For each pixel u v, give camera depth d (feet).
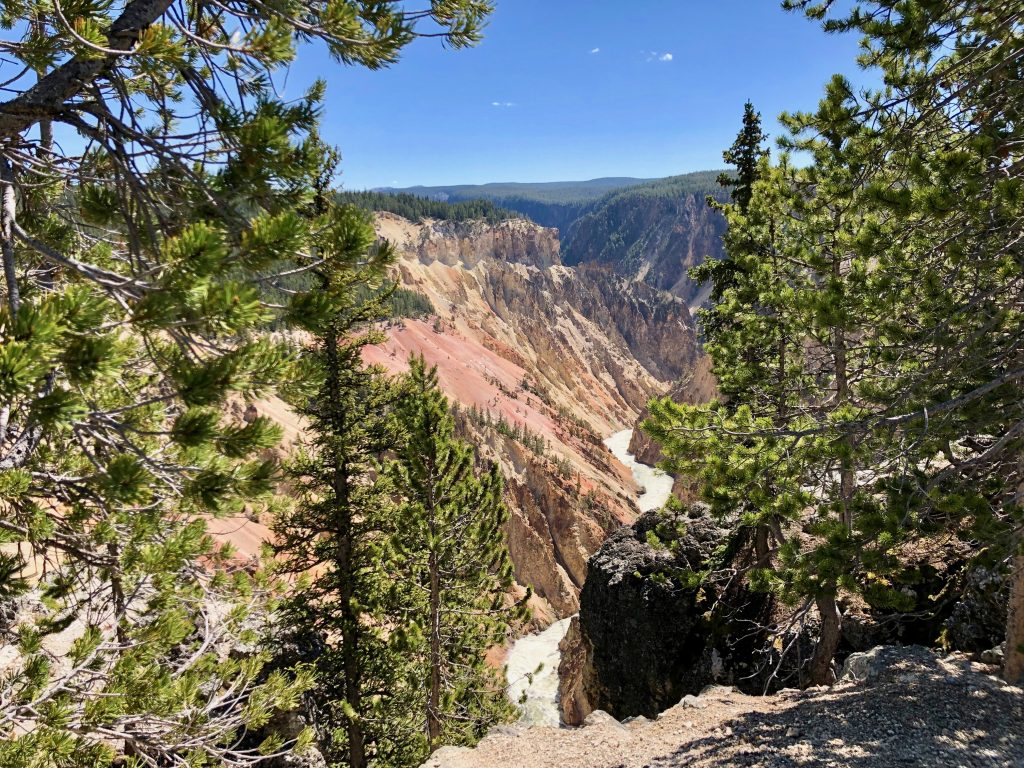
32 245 11.71
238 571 33.78
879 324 26.58
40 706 20.02
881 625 44.65
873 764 25.55
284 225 11.50
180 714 23.57
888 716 29.96
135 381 19.48
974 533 22.26
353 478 51.24
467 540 49.44
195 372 12.09
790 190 38.75
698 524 64.95
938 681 33.01
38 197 15.46
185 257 10.71
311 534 49.47
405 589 49.01
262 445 13.12
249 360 12.67
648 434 31.24
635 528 70.54
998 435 27.32
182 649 33.19
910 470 25.71
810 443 26.58
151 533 21.88
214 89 14.46
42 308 9.58
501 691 53.52
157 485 17.11
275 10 13.79
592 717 40.24
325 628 50.06
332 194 34.63
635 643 60.29
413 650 43.88
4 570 18.66
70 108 12.50
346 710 43.62
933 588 43.98
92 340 9.90
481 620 52.26
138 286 11.34
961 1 23.57
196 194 13.26
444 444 46.11
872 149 27.30
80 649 21.88
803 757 27.71
